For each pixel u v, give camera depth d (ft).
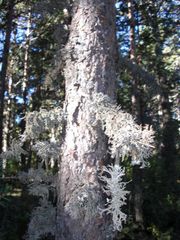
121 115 14.07
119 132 13.60
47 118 15.74
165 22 45.96
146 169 45.37
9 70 55.57
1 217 27.27
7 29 35.40
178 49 43.73
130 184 39.42
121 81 46.39
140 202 38.04
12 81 58.39
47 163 17.04
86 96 15.60
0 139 31.37
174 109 49.96
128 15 42.78
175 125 49.90
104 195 15.10
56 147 16.42
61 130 16.14
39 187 17.51
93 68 15.89
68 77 16.19
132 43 39.93
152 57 46.93
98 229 14.79
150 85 20.61
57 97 36.01
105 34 16.37
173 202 43.39
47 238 18.84
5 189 22.34
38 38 44.06
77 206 14.73
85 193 14.69
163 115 50.67
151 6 45.39
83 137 15.37
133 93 38.96
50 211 17.35
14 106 58.70
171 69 43.80
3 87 33.09
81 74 15.84
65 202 15.25
